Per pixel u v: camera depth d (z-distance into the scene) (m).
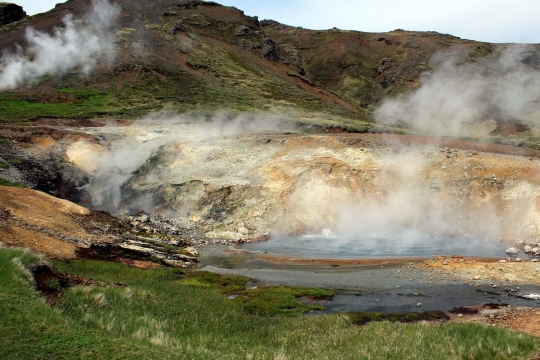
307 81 94.94
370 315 17.97
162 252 27.50
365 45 137.50
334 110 74.31
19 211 24.70
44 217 25.66
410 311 18.59
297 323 15.88
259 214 35.62
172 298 17.45
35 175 40.84
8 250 14.41
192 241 32.41
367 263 27.12
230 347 12.39
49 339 9.40
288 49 117.56
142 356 9.47
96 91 66.00
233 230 34.41
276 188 37.06
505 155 41.38
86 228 27.39
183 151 44.16
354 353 12.17
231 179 38.53
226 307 17.58
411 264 26.25
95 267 20.67
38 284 13.38
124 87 68.06
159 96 65.38
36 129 47.34
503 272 23.53
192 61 80.38
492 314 17.91
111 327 11.50
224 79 77.31
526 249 28.73
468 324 14.80
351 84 114.56
